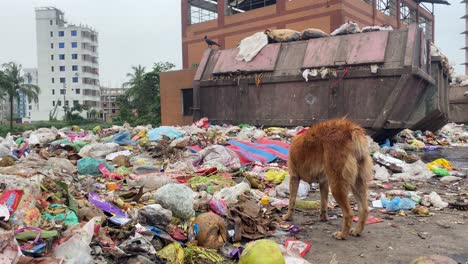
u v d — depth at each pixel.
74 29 100.94
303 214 5.86
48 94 102.62
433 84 13.46
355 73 11.88
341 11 33.12
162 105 21.97
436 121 15.61
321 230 5.14
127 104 61.78
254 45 14.20
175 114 21.52
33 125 63.66
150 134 12.05
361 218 4.86
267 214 5.70
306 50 13.09
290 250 3.94
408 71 11.18
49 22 101.19
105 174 7.59
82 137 12.95
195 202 4.98
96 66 108.56
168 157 9.95
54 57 101.88
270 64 13.55
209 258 4.04
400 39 11.78
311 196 6.91
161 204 4.60
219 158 8.88
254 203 5.67
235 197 5.71
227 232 4.59
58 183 4.71
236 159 9.02
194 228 4.41
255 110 13.76
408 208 6.04
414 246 4.52
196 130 12.85
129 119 54.12
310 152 5.18
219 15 42.25
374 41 12.05
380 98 11.62
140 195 5.45
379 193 7.02
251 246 3.41
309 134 5.24
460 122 21.97
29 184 4.16
